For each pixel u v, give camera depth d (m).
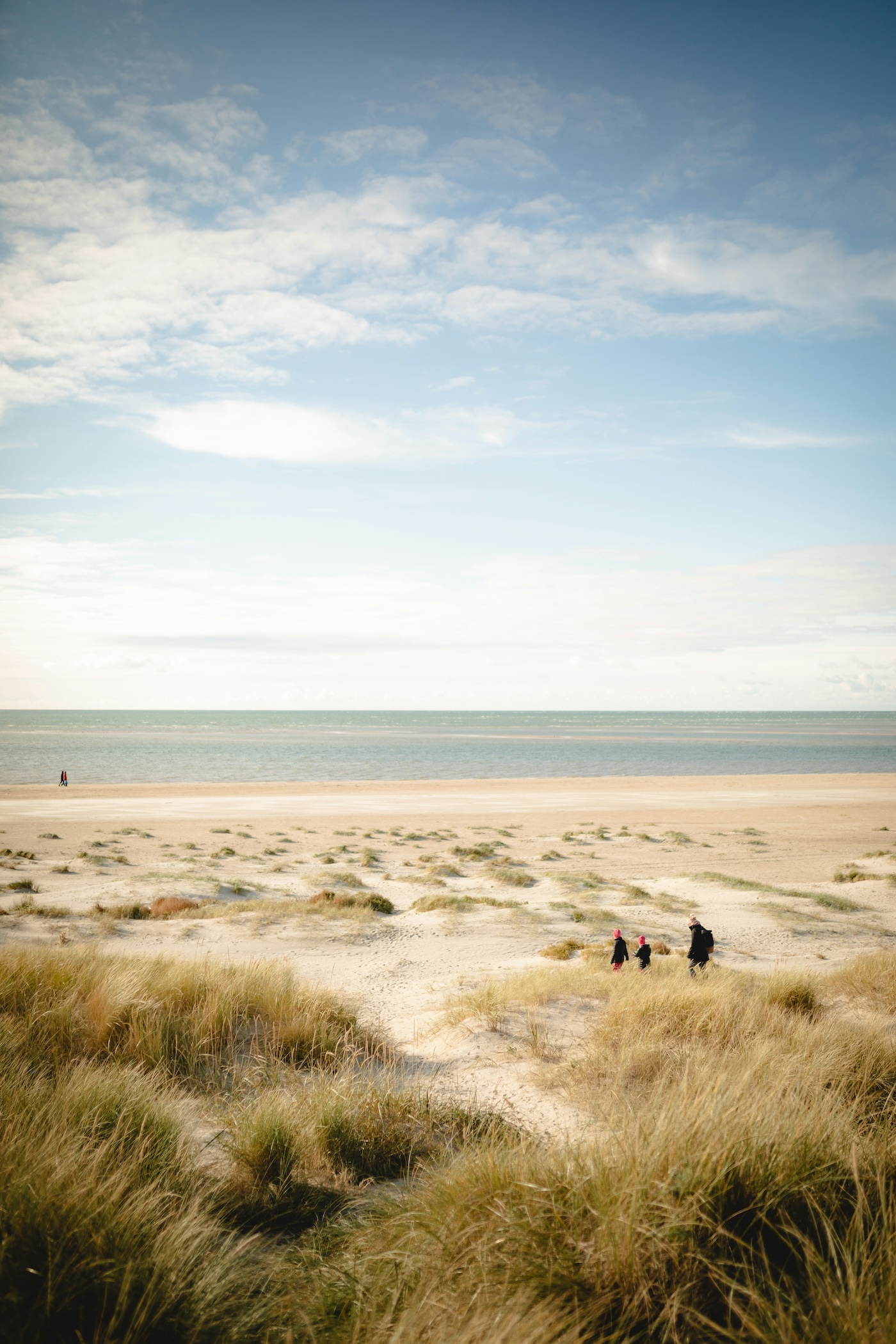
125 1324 2.62
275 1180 4.49
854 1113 4.25
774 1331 2.40
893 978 9.78
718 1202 3.01
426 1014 10.10
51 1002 7.43
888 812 52.66
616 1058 6.66
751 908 21.66
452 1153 4.98
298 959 14.96
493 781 75.94
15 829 39.72
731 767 99.75
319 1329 2.77
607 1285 2.75
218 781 73.69
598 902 22.89
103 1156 3.76
